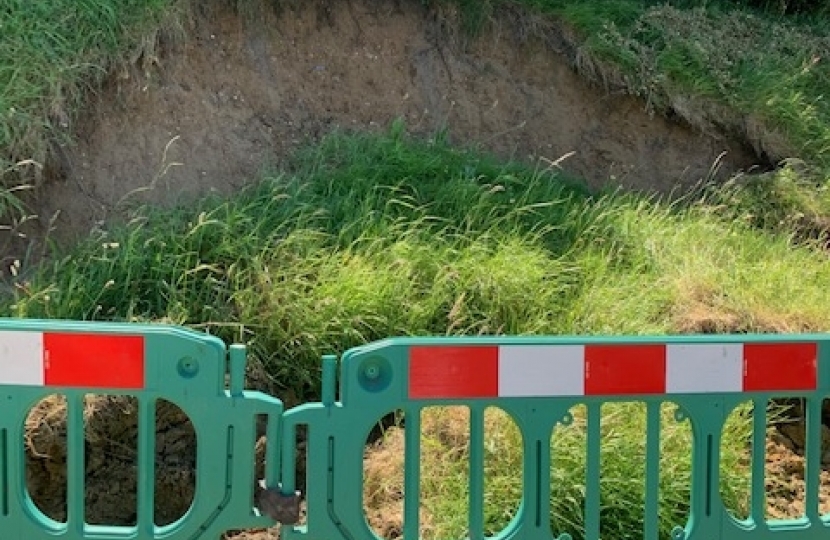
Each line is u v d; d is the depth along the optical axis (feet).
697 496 12.51
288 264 17.75
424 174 21.17
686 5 27.96
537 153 24.26
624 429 14.97
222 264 17.72
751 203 23.48
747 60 25.94
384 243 18.75
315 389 17.07
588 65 24.95
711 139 25.23
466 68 24.50
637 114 25.22
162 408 15.74
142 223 18.40
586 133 24.86
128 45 20.20
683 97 24.95
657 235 20.99
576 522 14.38
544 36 25.11
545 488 12.26
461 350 12.00
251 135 21.48
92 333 11.70
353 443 11.94
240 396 11.78
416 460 12.10
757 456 12.68
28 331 11.67
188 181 20.20
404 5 24.47
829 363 12.63
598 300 18.65
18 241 18.26
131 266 17.28
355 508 11.98
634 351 12.25
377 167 20.86
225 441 11.80
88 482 15.44
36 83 18.69
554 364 12.12
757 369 12.49
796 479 16.85
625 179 24.57
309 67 22.97
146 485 11.86
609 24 25.05
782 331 18.81
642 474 14.66
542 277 18.98
